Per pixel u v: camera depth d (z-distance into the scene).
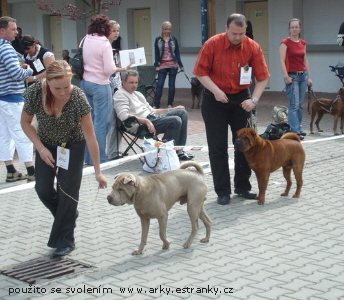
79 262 5.88
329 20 18.30
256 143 7.23
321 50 18.38
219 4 20.67
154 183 5.85
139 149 10.54
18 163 10.02
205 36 16.08
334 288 5.22
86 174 8.99
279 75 19.45
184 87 21.77
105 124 9.52
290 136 7.60
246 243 6.23
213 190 8.08
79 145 5.89
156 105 16.02
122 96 9.52
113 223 6.96
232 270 5.61
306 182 8.33
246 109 7.29
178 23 21.73
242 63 7.32
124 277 5.54
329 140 11.12
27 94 5.77
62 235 6.05
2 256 6.13
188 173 6.09
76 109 5.75
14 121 8.65
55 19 25.56
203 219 6.25
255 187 8.16
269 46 19.58
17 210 7.61
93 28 9.44
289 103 11.21
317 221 6.80
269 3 19.33
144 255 6.00
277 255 5.91
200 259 5.88
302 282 5.34
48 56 9.78
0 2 17.28
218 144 7.45
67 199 5.94
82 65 9.41
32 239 6.59
